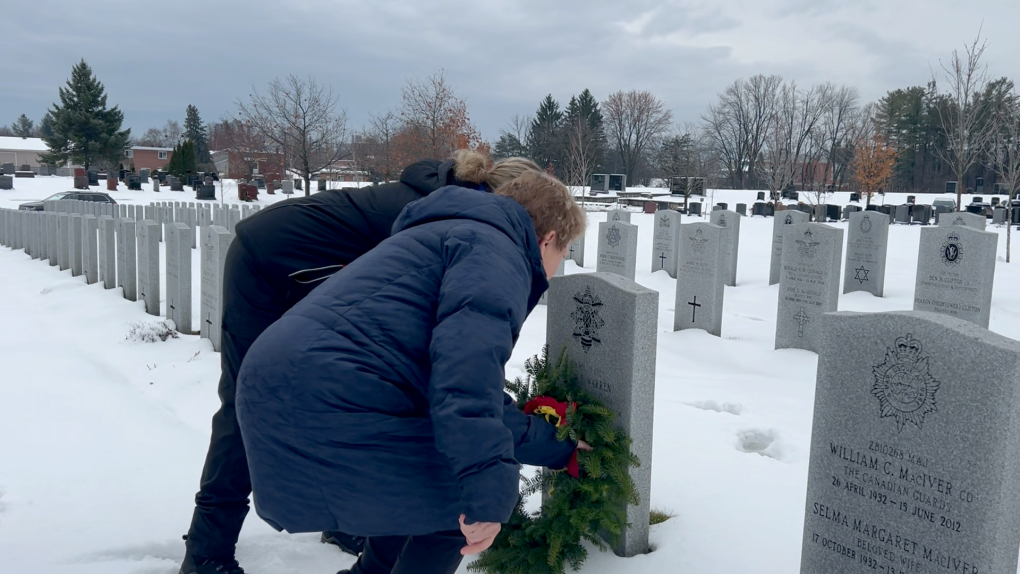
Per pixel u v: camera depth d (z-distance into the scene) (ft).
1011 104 81.25
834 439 9.12
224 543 9.91
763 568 10.53
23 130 459.32
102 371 21.94
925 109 220.23
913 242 69.46
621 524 10.51
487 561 10.19
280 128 113.70
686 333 29.25
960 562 7.97
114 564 10.66
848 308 37.50
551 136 232.32
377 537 8.33
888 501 8.61
